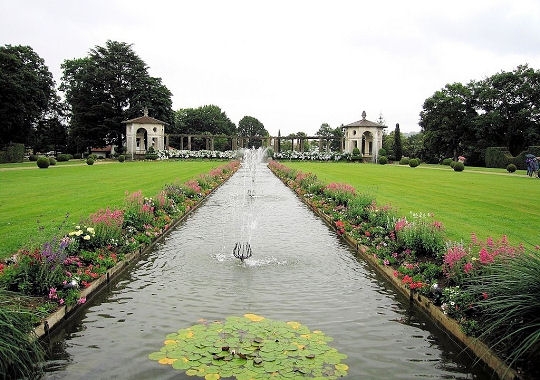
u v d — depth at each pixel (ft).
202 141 303.68
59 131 199.82
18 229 34.96
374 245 31.55
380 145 205.67
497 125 168.86
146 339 18.11
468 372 16.07
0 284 19.31
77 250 25.93
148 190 65.51
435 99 190.29
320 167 142.92
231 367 15.61
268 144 257.34
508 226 38.63
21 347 14.85
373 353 17.25
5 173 96.43
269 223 45.19
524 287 15.60
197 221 45.96
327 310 21.75
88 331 19.02
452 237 33.91
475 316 18.19
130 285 25.30
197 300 22.81
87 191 62.80
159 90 211.82
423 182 84.58
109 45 200.44
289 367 15.70
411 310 22.06
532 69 168.25
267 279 26.55
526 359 15.02
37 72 177.78
